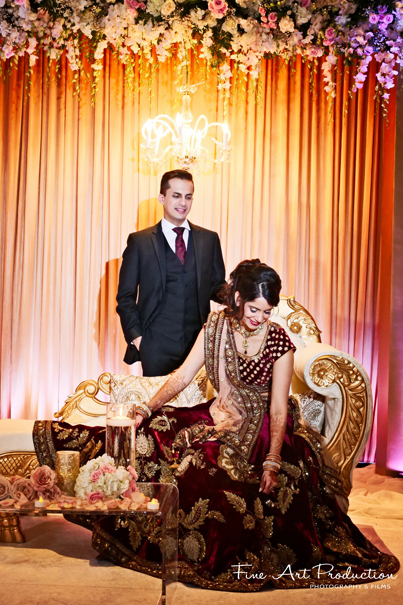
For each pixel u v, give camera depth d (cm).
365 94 479
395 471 436
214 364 287
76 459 230
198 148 446
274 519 254
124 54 417
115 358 475
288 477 260
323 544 264
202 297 389
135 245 388
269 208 477
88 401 348
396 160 439
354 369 320
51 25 385
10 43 386
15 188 470
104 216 471
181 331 384
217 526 246
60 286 473
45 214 470
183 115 438
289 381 279
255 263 282
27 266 471
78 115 469
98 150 469
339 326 482
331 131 473
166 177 387
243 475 258
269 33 392
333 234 482
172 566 230
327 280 479
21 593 229
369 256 482
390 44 398
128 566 256
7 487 216
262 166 474
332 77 472
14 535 288
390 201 445
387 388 439
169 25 395
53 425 298
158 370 383
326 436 322
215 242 402
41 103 467
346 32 395
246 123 471
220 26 396
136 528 259
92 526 265
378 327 481
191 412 292
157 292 384
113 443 238
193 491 255
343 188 480
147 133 465
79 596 226
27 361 472
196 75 467
